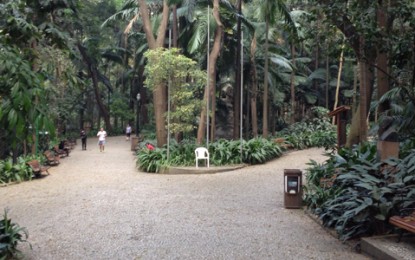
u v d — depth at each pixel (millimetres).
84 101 37281
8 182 12328
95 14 32688
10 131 3104
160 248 5629
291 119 26062
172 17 19281
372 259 4902
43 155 16250
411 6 8039
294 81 27016
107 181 12383
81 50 31406
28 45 4797
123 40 37469
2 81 3088
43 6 9703
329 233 6219
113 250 5582
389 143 6738
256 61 23297
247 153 15273
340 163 7586
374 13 7719
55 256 5363
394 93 8211
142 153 15398
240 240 5961
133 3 20359
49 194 10406
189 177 12938
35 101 3139
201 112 16250
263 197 9523
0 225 5305
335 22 7570
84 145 24203
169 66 14367
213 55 16906
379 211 5422
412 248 4789
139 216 7656
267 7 17750
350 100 31500
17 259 5215
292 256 5156
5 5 4633
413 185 5469
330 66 30453
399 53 7867
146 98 37531
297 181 8203
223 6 18922
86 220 7410
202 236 6211
